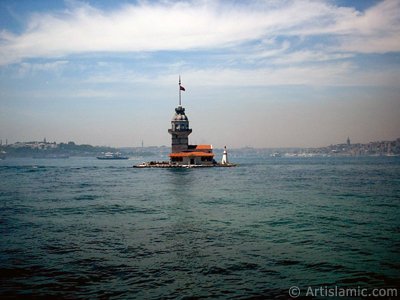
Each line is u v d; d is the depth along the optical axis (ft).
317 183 273.95
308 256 79.71
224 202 167.84
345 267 72.18
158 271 70.59
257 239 95.20
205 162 542.98
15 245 89.51
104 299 58.13
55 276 67.92
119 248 86.89
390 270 70.03
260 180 308.19
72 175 399.44
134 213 137.80
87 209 148.05
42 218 127.03
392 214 130.31
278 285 63.67
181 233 102.78
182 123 534.78
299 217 126.11
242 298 58.54
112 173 437.17
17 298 58.44
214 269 71.72
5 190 227.81
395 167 579.48
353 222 116.37
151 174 405.80
